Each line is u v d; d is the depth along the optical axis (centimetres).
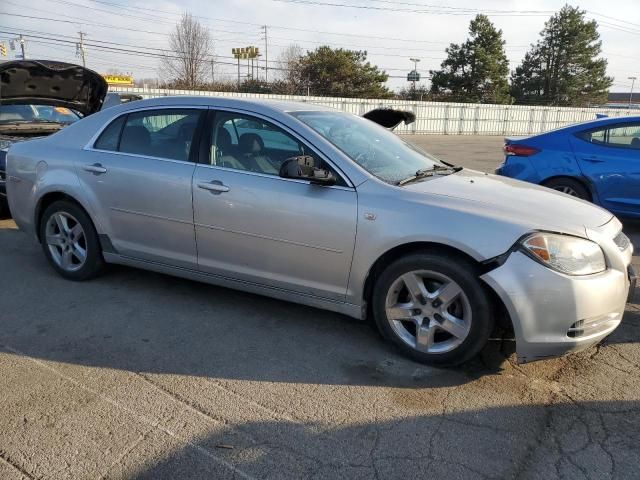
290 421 281
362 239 339
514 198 351
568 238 310
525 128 4103
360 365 340
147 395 302
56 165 459
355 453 257
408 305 341
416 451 259
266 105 396
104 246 450
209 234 393
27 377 317
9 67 679
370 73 5884
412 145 465
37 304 423
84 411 285
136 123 434
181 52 5084
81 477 238
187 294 448
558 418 287
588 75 6550
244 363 339
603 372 336
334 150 361
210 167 393
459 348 326
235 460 250
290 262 367
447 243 316
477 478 242
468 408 295
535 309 302
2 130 710
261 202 367
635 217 666
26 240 605
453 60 6003
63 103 800
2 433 266
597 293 306
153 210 414
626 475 244
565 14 6412
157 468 244
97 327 385
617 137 666
